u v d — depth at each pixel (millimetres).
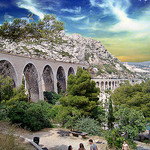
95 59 153500
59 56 85375
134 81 132750
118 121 16422
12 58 31672
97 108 22203
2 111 15734
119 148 11898
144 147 19453
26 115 15500
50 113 22297
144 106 25922
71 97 21484
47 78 50719
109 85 108062
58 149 10922
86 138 14438
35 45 79250
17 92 23906
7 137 8914
